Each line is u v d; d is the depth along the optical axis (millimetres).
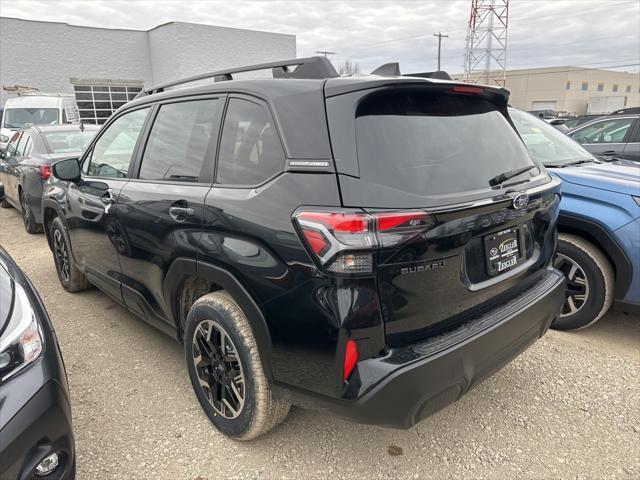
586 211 3406
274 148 2137
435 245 1888
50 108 13586
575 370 3205
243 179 2256
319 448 2475
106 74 22203
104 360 3361
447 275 1977
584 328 3814
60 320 4004
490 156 2332
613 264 3451
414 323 1924
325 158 1935
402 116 2076
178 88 2961
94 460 2387
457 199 1978
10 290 1976
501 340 2180
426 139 2092
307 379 2000
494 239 2211
